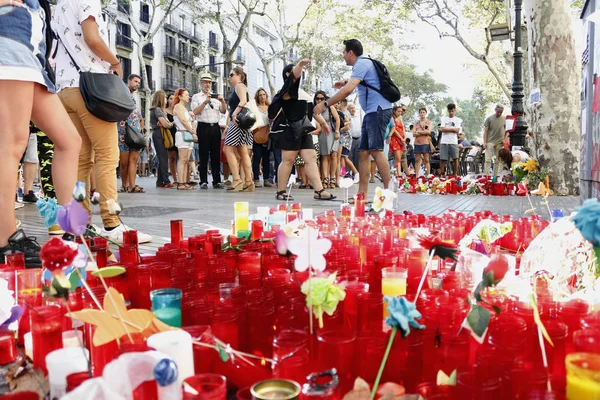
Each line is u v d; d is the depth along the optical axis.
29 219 6.14
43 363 1.56
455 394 1.08
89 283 2.12
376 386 1.12
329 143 11.77
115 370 1.04
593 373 0.98
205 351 1.43
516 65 13.92
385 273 2.03
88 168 4.53
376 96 6.78
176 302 1.69
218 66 51.34
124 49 39.31
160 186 12.62
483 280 1.39
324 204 7.96
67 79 4.25
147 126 31.17
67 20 4.20
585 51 6.11
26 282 2.08
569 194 11.17
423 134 17.23
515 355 1.27
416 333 1.37
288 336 1.40
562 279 2.42
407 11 26.30
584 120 6.16
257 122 10.48
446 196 11.44
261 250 2.73
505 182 11.87
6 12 3.04
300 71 8.09
